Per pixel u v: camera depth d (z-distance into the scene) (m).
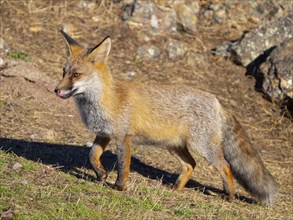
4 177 17.42
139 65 30.19
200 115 19.39
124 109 18.61
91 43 31.03
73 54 18.70
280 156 25.31
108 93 18.47
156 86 19.41
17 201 15.78
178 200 18.34
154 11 32.66
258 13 33.28
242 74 30.33
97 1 33.53
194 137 19.31
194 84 29.28
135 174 20.66
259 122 27.66
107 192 17.80
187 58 30.95
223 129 19.78
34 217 14.98
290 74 28.20
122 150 18.64
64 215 15.38
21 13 32.69
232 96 28.94
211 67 30.70
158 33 32.19
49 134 23.05
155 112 19.08
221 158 19.42
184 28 32.47
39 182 17.62
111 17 32.88
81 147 22.56
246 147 19.83
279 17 32.88
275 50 29.34
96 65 18.55
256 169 19.62
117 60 30.31
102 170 18.81
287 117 27.95
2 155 19.62
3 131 22.67
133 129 18.92
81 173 19.61
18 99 25.73
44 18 32.59
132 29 32.09
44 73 27.77
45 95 26.30
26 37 31.14
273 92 28.44
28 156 20.42
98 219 15.55
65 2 33.44
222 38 32.69
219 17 33.25
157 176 21.02
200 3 33.62
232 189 19.41
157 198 17.89
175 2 33.22
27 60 28.88
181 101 19.38
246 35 31.27
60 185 17.58
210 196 19.62
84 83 18.30
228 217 17.28
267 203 19.41
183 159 20.03
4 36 30.77
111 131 18.61
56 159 20.70
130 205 16.86
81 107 19.00
